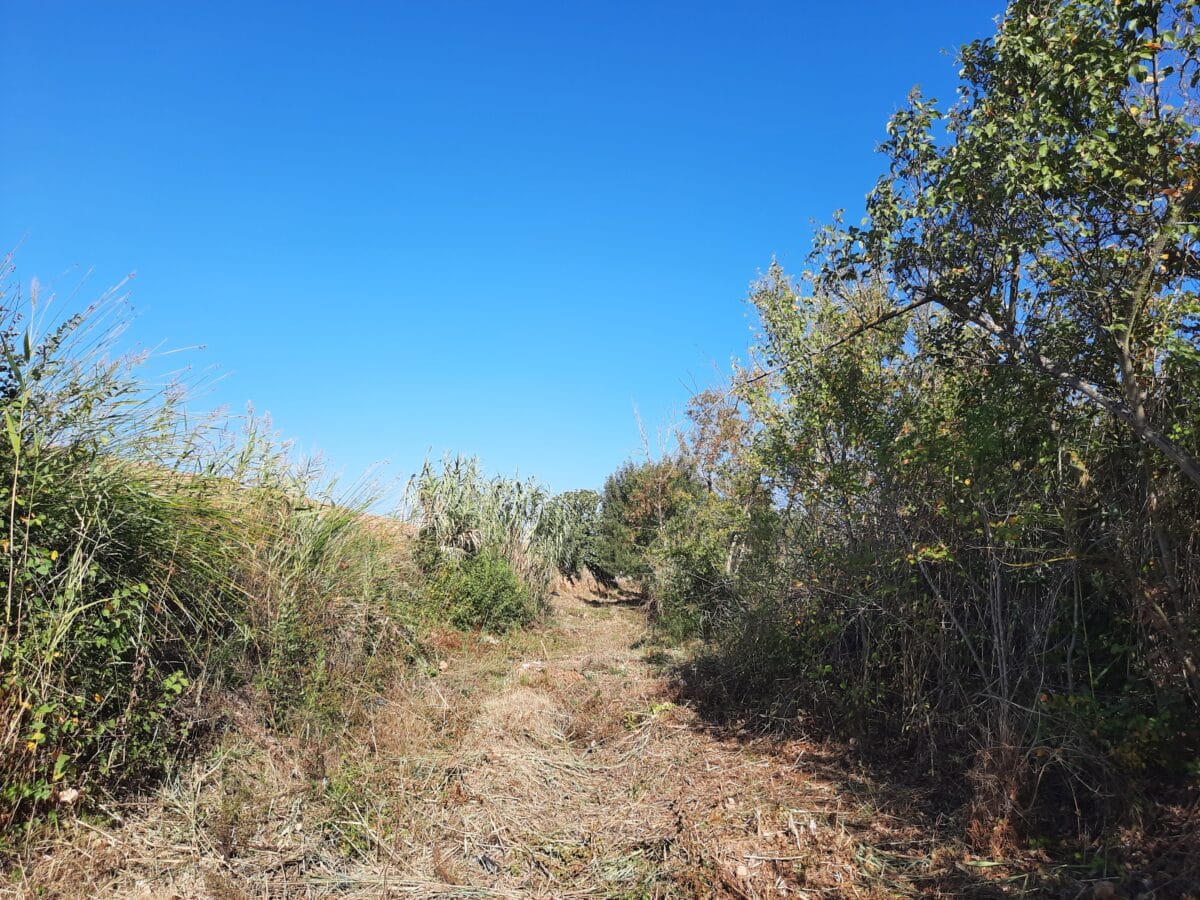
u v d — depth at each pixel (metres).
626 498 24.55
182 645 6.01
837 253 5.65
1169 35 4.01
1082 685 5.53
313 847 4.86
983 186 4.71
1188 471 4.05
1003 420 5.42
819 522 8.01
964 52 5.05
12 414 4.75
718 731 7.95
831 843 5.18
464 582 13.12
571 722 8.10
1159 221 4.41
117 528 5.14
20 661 4.43
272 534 7.40
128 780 5.13
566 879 4.79
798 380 7.64
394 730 6.92
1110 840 4.60
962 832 5.16
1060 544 5.57
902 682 6.88
